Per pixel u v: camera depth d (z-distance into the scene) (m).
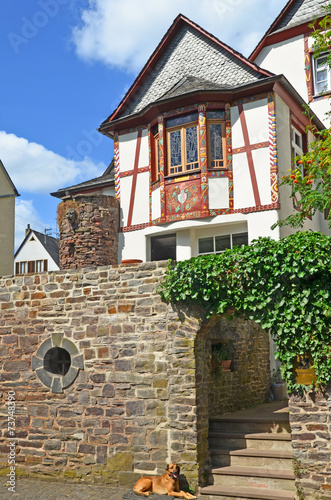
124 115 15.48
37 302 9.73
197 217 12.80
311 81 16.23
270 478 7.75
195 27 14.58
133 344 8.77
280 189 12.37
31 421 9.45
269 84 12.42
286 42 16.89
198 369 8.38
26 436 9.45
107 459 8.70
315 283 7.46
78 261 13.55
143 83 15.43
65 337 9.35
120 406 8.73
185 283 8.34
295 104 13.74
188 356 8.30
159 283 8.72
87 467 8.84
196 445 8.03
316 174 10.09
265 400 11.41
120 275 9.07
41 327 9.61
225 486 7.92
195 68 14.54
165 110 13.57
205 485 8.02
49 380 9.38
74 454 8.98
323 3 16.27
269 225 12.17
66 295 9.48
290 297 7.63
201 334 8.54
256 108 12.68
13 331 9.86
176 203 13.20
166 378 8.44
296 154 13.95
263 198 12.32
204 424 8.38
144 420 8.50
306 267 7.41
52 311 9.56
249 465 8.18
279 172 12.42
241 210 12.53
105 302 9.12
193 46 14.73
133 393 8.66
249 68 13.47
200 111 12.98
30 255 37.25
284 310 7.65
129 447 8.55
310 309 7.47
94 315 9.18
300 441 7.37
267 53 17.28
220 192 12.76
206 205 12.74
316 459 7.23
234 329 10.59
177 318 8.45
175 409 8.27
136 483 7.96
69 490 8.43
